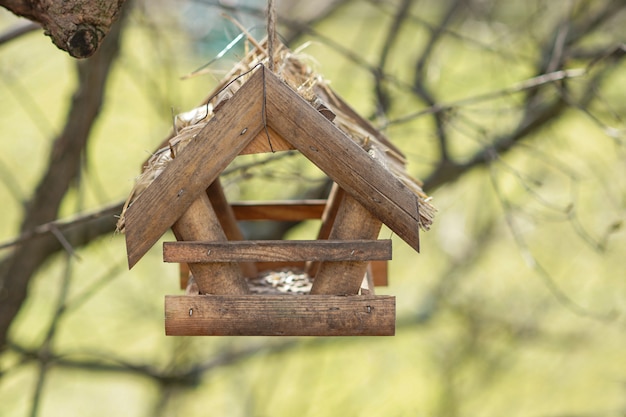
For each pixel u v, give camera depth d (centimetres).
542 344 1123
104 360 879
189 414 1084
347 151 316
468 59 901
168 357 912
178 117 355
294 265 464
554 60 599
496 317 1099
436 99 751
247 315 325
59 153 661
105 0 342
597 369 1151
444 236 1057
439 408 1134
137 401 1172
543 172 990
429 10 923
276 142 319
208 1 626
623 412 1041
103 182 887
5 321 677
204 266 329
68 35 343
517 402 1143
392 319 326
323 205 502
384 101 707
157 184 315
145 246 317
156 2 819
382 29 994
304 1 908
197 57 867
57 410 1127
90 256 935
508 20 833
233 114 314
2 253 734
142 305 934
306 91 328
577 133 959
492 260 1121
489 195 962
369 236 326
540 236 1086
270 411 1166
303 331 326
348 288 332
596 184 952
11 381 1030
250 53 399
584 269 1089
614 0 748
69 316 937
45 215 667
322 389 1192
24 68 840
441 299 1102
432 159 789
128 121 905
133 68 782
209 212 326
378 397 1169
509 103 798
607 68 723
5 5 345
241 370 1126
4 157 913
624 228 958
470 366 1140
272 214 503
